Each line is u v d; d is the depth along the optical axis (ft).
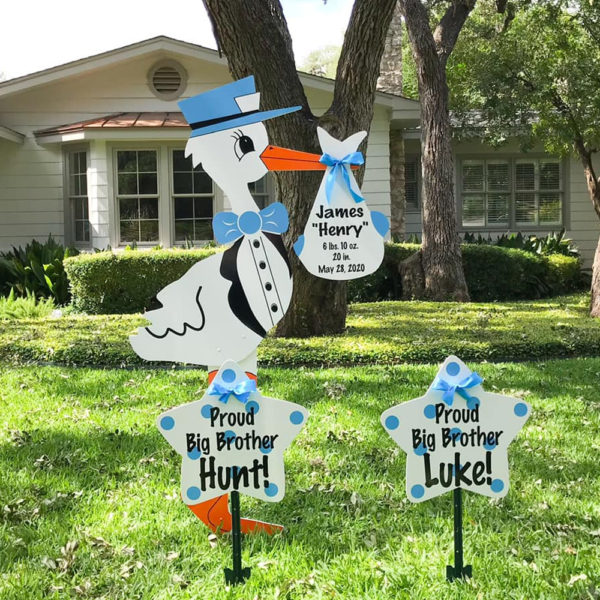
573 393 19.84
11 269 42.14
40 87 46.91
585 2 47.91
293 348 24.66
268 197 46.60
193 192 46.11
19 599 9.49
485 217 57.21
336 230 10.96
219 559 10.58
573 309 35.76
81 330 29.60
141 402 19.29
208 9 24.58
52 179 47.70
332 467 14.25
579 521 11.78
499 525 11.62
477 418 9.46
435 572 10.03
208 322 11.13
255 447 9.80
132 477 13.88
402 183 53.36
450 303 38.88
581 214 57.16
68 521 11.84
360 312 34.73
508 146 56.75
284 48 25.38
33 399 19.66
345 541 11.14
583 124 47.29
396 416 9.37
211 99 11.07
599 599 9.22
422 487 9.45
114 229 45.60
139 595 9.61
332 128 25.64
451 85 51.13
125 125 43.65
